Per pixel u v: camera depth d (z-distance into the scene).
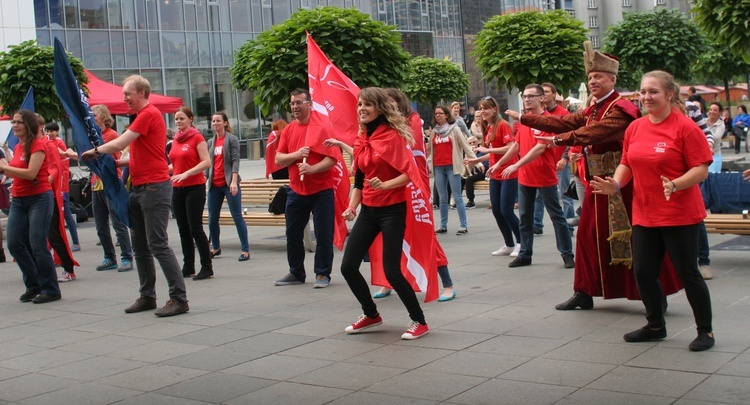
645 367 5.34
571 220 13.35
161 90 34.94
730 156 26.34
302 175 8.91
